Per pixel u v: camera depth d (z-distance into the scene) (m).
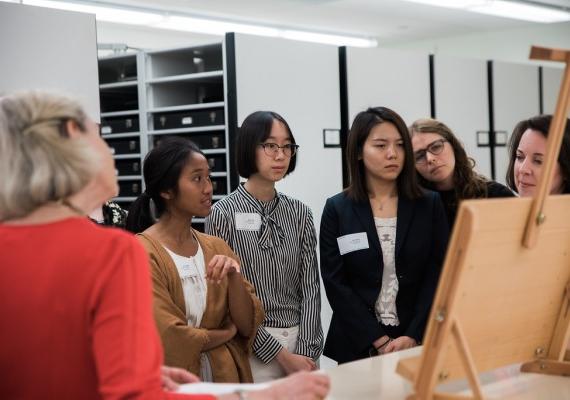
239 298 2.23
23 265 1.05
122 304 1.04
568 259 1.41
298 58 4.43
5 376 1.05
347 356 2.56
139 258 1.09
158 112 4.68
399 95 5.12
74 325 1.04
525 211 1.26
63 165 1.05
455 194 2.86
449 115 5.61
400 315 2.54
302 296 2.67
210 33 9.13
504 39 10.16
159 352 1.09
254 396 1.20
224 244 2.38
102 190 1.16
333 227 2.66
